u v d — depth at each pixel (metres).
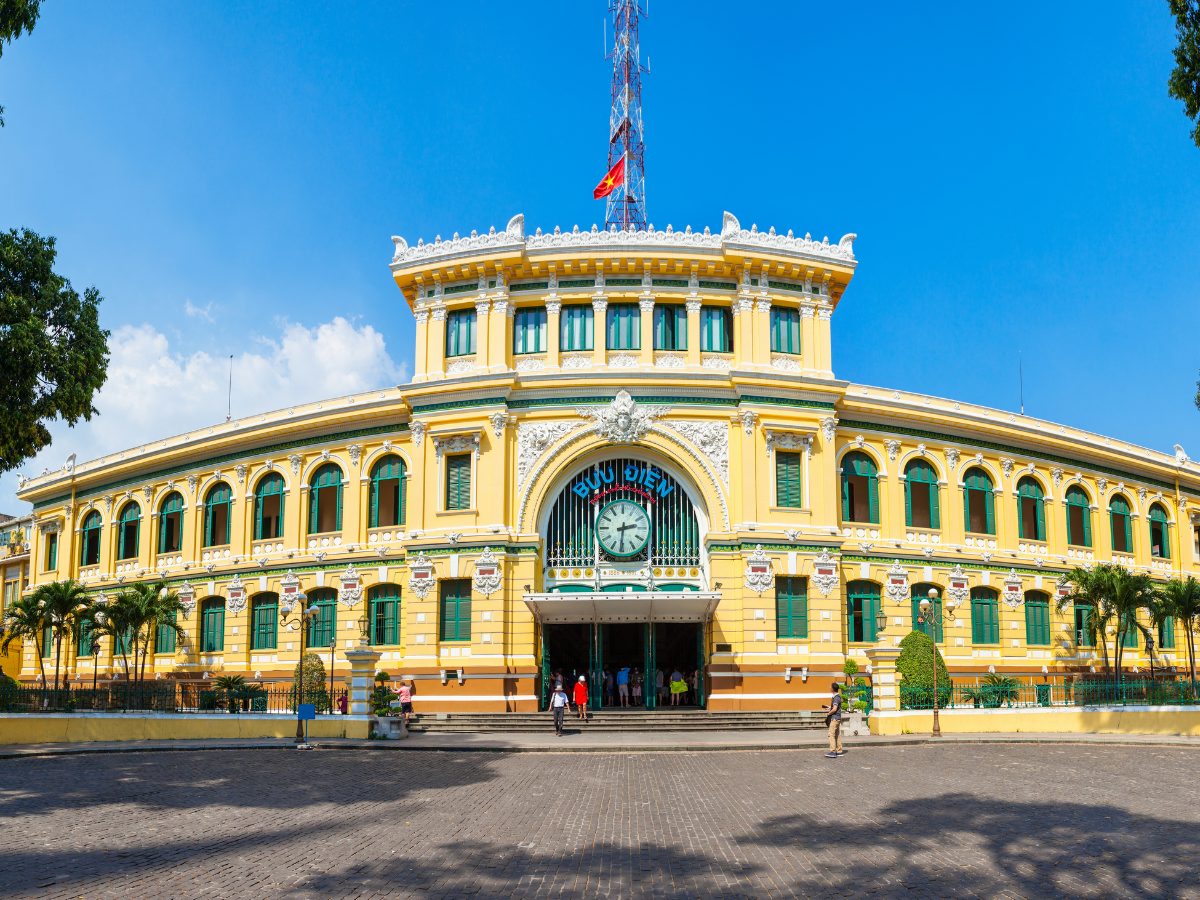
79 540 56.19
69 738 32.34
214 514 50.09
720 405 42.31
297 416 46.94
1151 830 16.64
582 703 38.31
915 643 38.41
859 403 44.88
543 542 41.94
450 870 14.00
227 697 36.47
